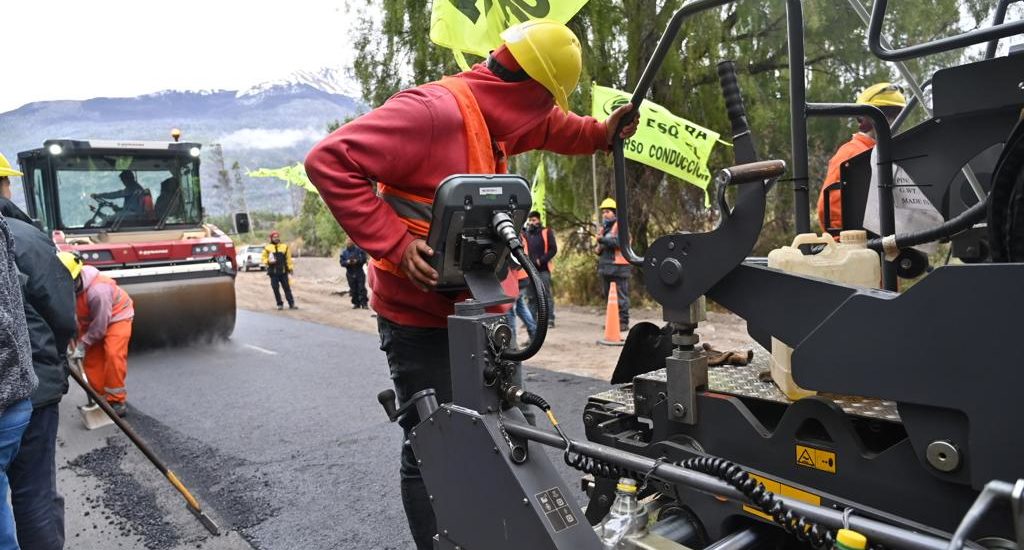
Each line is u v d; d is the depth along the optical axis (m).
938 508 1.37
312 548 3.15
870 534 1.18
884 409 1.71
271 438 4.83
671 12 10.62
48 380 2.57
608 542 1.61
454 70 11.62
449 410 1.83
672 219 11.88
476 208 1.75
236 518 3.52
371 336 9.66
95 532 3.43
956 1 7.41
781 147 10.76
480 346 1.74
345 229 1.91
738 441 1.77
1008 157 1.30
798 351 1.48
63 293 2.64
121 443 4.88
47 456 2.63
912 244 2.21
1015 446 1.16
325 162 1.85
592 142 2.32
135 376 7.29
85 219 9.34
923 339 1.27
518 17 3.06
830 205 3.19
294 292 19.11
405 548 3.11
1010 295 1.15
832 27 10.30
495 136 2.08
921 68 7.71
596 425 2.23
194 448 4.70
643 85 2.10
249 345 9.14
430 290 1.91
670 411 1.91
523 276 8.60
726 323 8.89
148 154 9.52
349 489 3.82
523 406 2.31
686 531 1.81
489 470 1.72
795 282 1.59
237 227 11.12
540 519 1.59
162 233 9.50
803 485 1.62
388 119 1.87
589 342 8.34
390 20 12.09
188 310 8.66
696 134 6.42
